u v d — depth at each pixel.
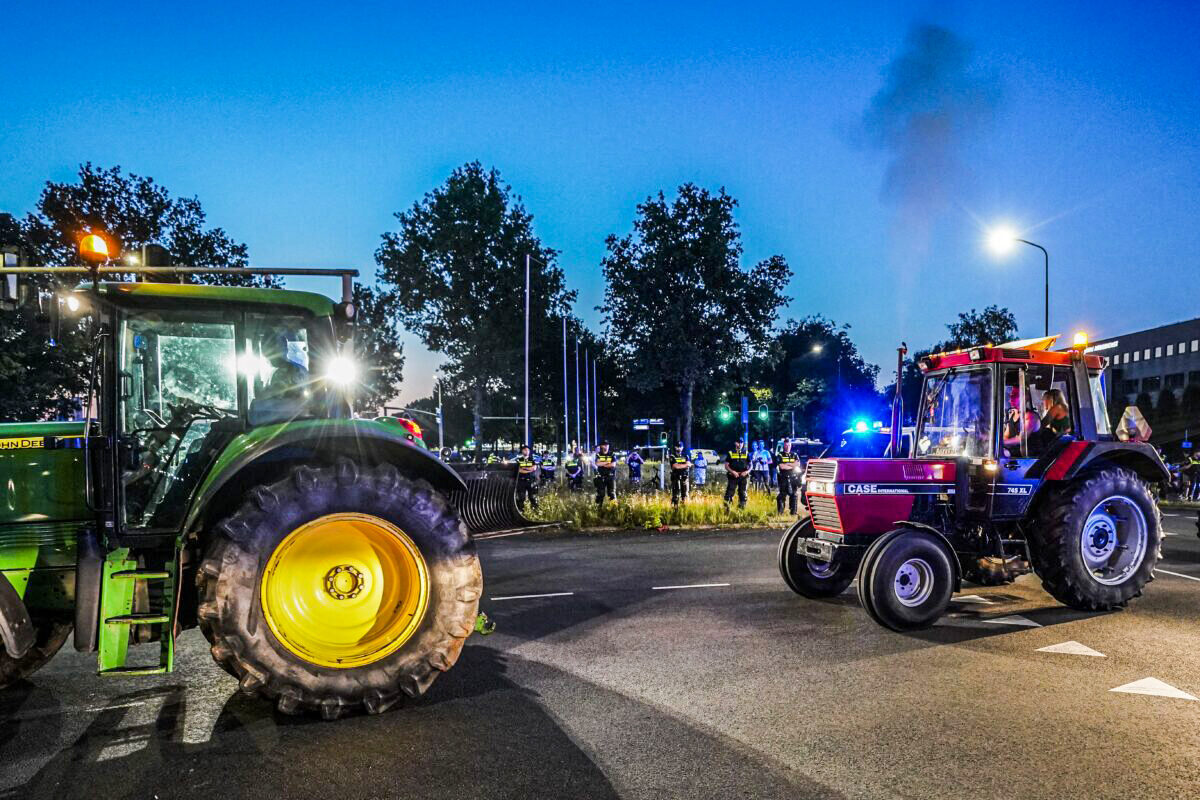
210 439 4.64
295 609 4.18
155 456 4.56
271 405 4.71
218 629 3.93
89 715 4.36
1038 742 3.88
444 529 4.33
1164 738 3.94
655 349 47.94
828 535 6.97
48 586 4.57
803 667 5.20
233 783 3.45
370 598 4.34
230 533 3.99
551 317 64.31
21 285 5.30
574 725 4.12
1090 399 7.35
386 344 58.84
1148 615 6.85
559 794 3.31
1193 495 22.69
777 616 6.78
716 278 47.34
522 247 60.84
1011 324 42.44
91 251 4.37
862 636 6.06
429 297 60.66
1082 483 6.98
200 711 4.41
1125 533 7.19
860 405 73.06
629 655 5.50
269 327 4.82
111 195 33.12
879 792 3.33
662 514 15.55
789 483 17.25
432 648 4.27
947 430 7.64
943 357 7.60
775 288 48.50
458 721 4.18
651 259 47.88
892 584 6.11
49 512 4.55
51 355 22.84
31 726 4.20
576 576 8.99
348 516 4.18
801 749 3.79
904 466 6.82
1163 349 54.44
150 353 4.66
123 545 4.39
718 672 5.09
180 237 34.38
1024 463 6.93
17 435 4.54
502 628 6.34
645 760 3.66
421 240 60.38
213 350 4.75
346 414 4.93
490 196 60.53
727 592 7.93
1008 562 6.91
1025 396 7.17
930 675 5.02
